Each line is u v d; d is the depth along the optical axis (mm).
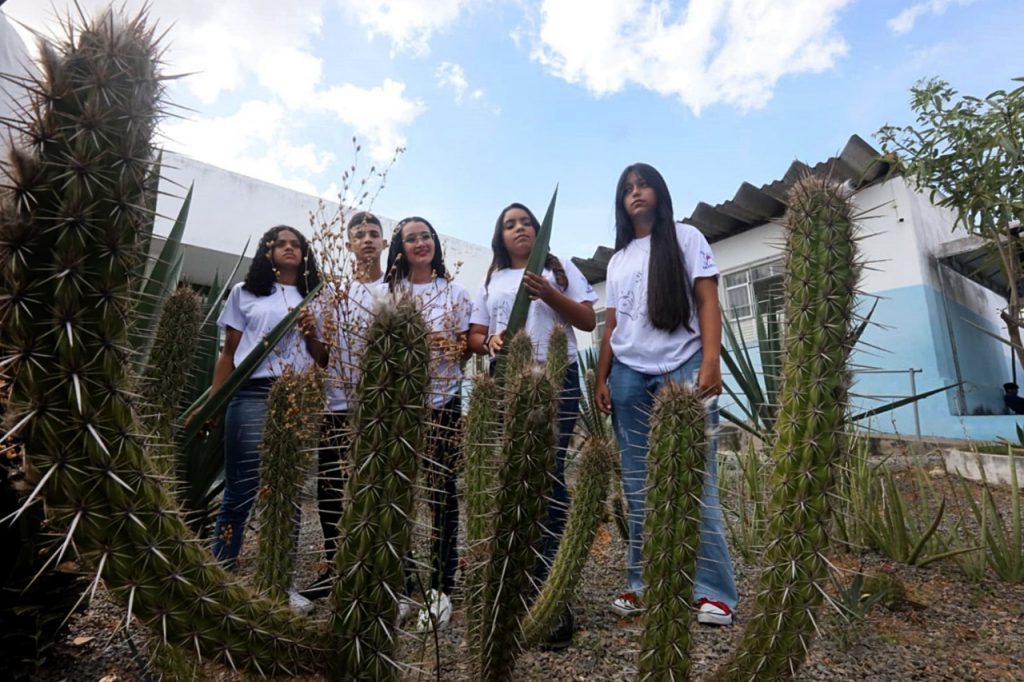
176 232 2350
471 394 1517
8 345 708
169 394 1415
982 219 3785
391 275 2221
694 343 2047
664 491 1120
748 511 2707
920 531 2830
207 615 789
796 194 1268
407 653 1238
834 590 1931
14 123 731
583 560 1442
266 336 2098
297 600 1663
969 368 6129
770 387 3311
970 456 4199
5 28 3016
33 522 1553
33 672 1576
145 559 752
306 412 1379
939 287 5895
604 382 2307
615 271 2275
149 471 785
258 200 6137
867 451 2910
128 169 756
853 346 1207
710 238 7121
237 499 1958
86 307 730
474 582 1242
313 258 2346
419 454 933
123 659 1703
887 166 5574
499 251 2494
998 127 3547
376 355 916
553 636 1733
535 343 1956
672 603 1102
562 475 1943
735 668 1160
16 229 696
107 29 753
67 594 1642
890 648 1794
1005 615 2045
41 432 717
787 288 1240
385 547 893
